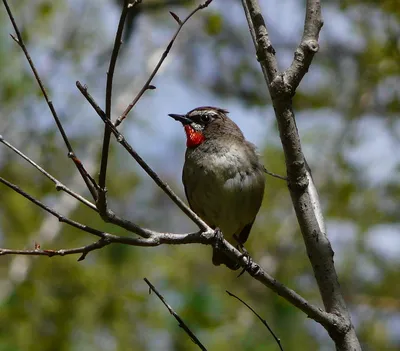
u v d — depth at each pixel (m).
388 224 14.26
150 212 16.95
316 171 14.85
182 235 6.24
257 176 9.11
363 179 14.38
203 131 9.30
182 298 12.55
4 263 14.02
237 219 9.34
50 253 5.86
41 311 12.61
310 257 6.47
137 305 12.95
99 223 14.01
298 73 6.29
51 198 14.29
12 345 11.77
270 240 15.09
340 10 13.08
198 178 9.15
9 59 14.02
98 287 13.02
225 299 13.66
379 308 14.13
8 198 13.74
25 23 14.36
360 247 14.29
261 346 12.26
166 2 14.38
